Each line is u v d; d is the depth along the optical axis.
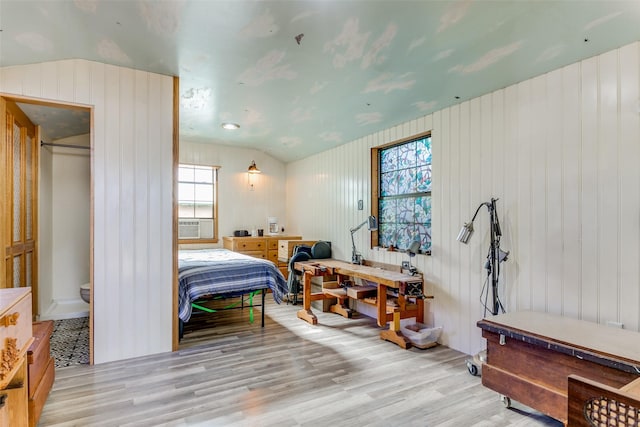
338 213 4.86
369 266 4.16
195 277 3.33
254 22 2.16
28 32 2.20
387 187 4.15
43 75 2.63
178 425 1.97
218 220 5.76
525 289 2.65
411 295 3.24
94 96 2.78
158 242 3.02
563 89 2.42
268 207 6.20
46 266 4.04
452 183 3.23
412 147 3.80
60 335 3.51
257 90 3.27
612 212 2.18
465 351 3.09
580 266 2.33
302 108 3.73
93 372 2.63
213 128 4.62
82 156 4.41
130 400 2.23
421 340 3.18
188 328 3.78
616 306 2.16
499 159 2.83
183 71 2.92
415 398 2.30
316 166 5.41
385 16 2.09
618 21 1.93
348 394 2.34
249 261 3.88
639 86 2.06
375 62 2.66
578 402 0.99
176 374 2.61
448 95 3.05
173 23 2.18
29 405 1.85
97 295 2.80
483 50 2.38
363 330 3.74
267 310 4.59
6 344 1.35
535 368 2.02
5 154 2.64
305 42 2.41
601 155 2.23
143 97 2.95
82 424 1.97
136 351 2.94
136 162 2.94
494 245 2.76
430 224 3.55
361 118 3.83
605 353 1.71
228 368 2.73
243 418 2.05
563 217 2.42
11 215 2.85
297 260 4.75
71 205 4.34
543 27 2.08
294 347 3.21
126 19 2.12
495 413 2.13
